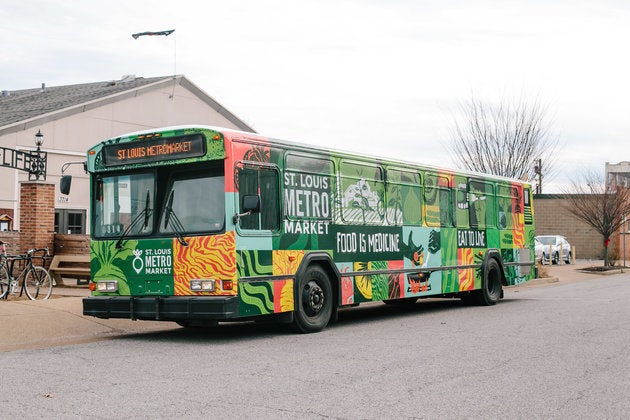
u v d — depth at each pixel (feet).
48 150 91.09
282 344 34.68
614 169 213.46
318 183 40.32
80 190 94.94
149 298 35.96
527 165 115.85
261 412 20.90
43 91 121.49
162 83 103.45
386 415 20.63
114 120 98.53
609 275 106.83
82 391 23.65
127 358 30.42
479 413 20.93
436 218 51.08
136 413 20.72
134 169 37.14
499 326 41.52
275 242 36.99
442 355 30.94
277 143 37.63
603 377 26.20
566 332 38.47
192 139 35.32
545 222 168.25
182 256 35.35
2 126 86.33
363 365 28.50
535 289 77.00
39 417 20.25
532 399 22.71
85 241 62.69
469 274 54.44
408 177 48.34
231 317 34.12
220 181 34.99
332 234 41.09
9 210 87.81
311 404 21.90
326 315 40.42
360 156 43.88
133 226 36.88
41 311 41.83
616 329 39.70
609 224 117.29
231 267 34.40
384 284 45.11
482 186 57.47
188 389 23.98
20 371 27.30
